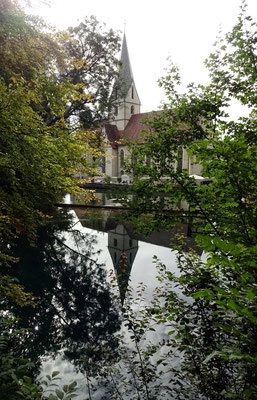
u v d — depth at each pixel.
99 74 28.05
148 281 9.77
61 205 27.89
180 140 3.58
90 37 26.67
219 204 2.77
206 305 3.60
